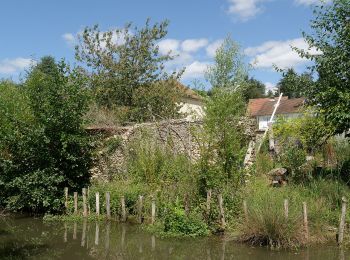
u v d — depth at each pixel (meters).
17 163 17.84
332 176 15.44
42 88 18.30
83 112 18.72
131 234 13.93
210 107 15.47
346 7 14.87
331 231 12.40
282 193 13.76
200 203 14.28
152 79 32.03
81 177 18.70
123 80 31.48
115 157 20.78
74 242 12.99
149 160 18.28
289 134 20.58
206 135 15.36
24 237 13.71
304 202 12.12
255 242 12.22
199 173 14.89
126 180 19.33
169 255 11.47
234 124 15.88
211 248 12.05
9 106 18.81
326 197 13.73
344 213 11.73
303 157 17.92
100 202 16.61
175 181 15.94
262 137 22.84
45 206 17.27
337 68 14.93
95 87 30.28
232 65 31.20
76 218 16.34
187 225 13.55
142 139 20.53
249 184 15.05
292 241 11.79
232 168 15.04
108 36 31.70
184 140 20.50
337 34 15.05
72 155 18.02
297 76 16.11
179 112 33.66
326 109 15.20
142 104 30.66
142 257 11.32
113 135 21.56
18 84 26.12
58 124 17.81
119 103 31.38
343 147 18.47
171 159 18.23
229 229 13.34
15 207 17.52
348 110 14.45
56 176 17.64
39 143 17.56
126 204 16.20
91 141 18.95
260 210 12.33
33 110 18.06
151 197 15.63
